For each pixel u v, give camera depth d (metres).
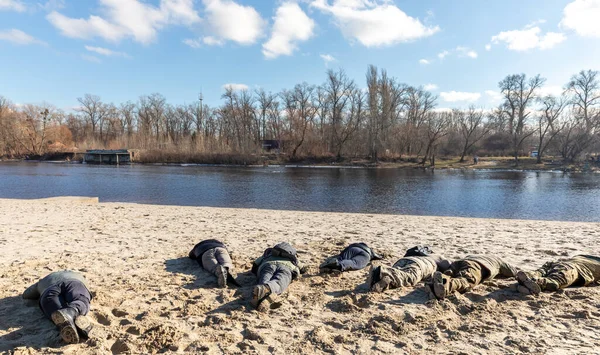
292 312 4.68
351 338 3.96
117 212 14.14
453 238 9.60
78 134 98.81
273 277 5.32
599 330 4.10
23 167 51.78
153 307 4.80
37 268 6.49
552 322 4.32
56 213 13.52
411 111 66.06
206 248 6.71
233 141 70.69
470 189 28.53
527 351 3.66
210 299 5.11
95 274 6.21
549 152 63.97
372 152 59.44
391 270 5.48
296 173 44.44
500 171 48.75
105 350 3.70
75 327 3.85
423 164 55.97
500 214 18.08
